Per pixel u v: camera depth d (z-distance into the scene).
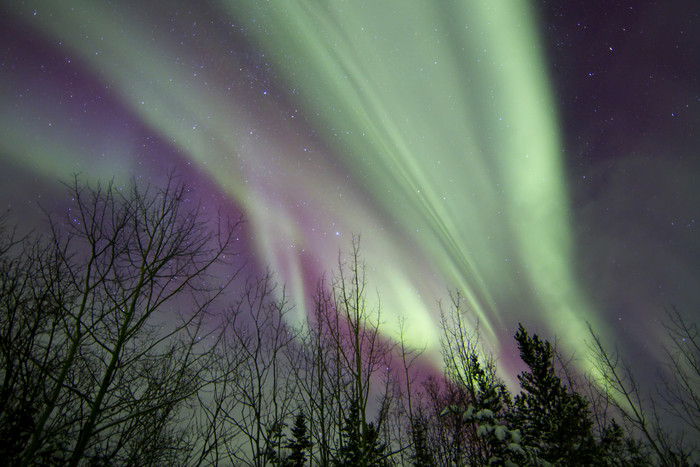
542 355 13.88
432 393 13.62
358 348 8.91
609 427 11.30
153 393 6.74
